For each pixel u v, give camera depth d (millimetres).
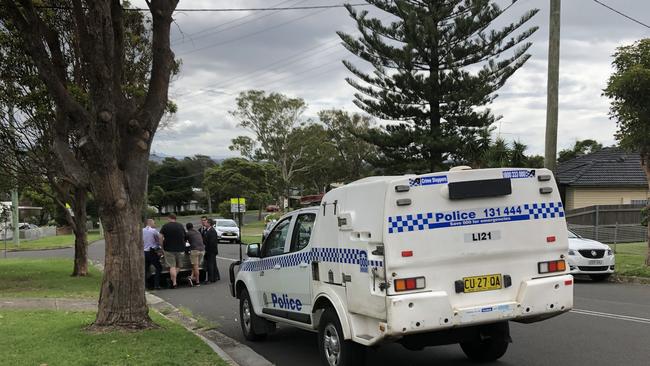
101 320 8117
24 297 12617
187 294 13969
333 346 6254
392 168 33438
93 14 7336
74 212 17328
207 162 110688
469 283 5691
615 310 10094
